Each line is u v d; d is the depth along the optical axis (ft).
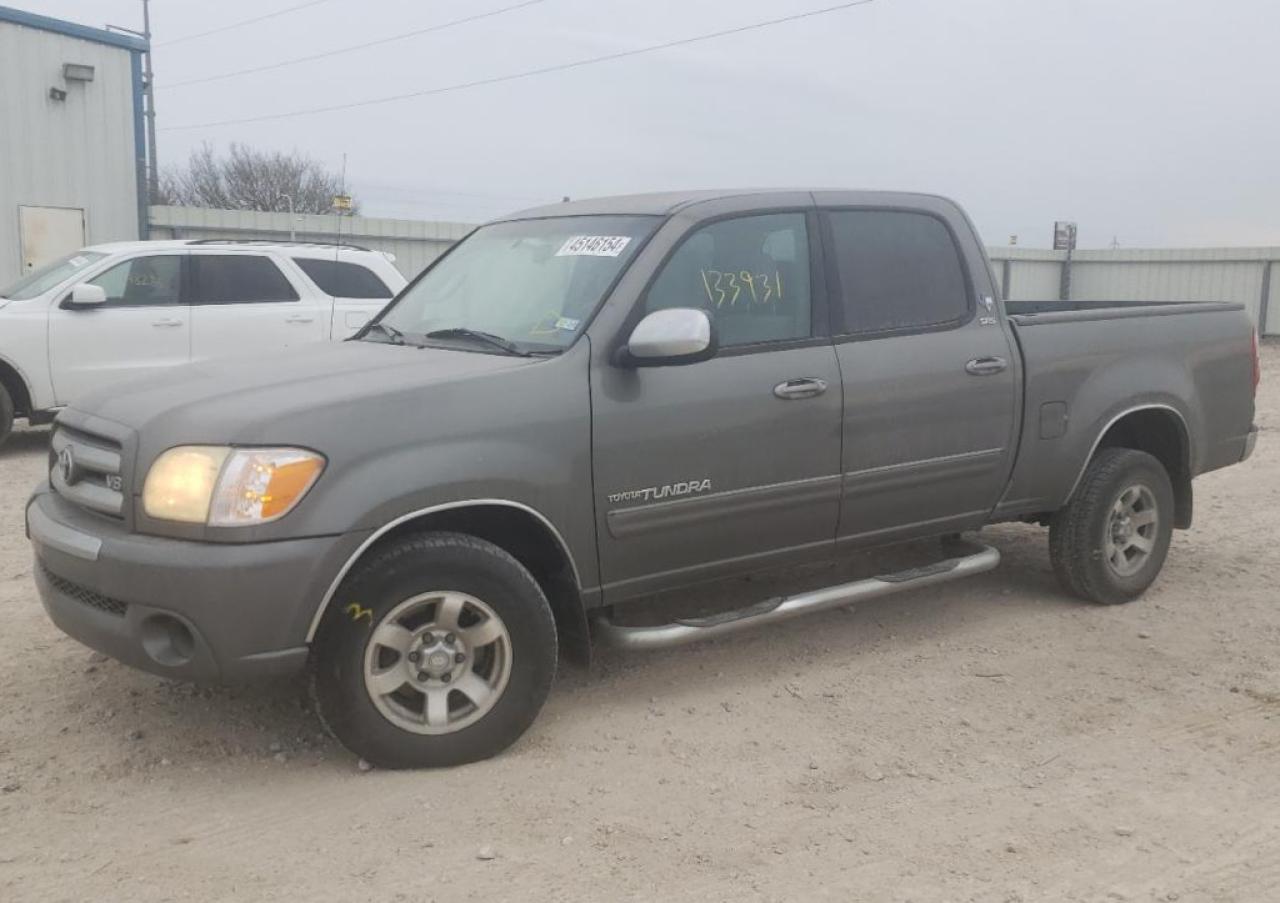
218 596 11.43
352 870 10.80
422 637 12.59
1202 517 26.02
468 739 12.88
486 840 11.38
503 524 13.65
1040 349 17.48
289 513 11.65
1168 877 10.91
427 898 10.35
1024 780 12.92
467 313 15.67
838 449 15.47
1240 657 16.92
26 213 55.36
